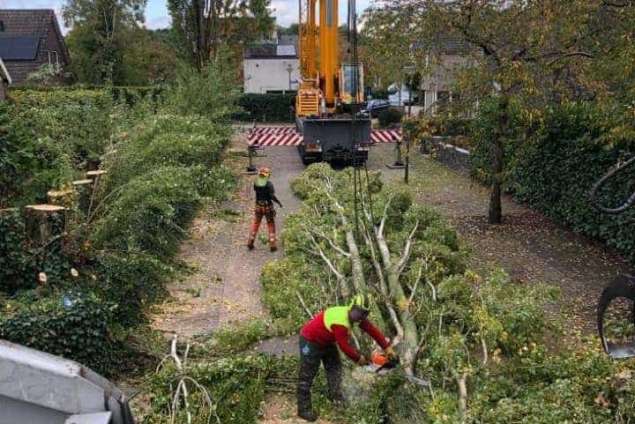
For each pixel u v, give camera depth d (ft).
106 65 139.54
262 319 27.94
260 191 39.78
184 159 41.52
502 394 19.38
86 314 22.67
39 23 146.61
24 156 31.42
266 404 21.70
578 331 26.68
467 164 66.54
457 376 19.67
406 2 41.16
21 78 136.87
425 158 79.66
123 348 24.59
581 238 42.39
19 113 34.78
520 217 48.49
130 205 28.43
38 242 27.48
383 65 43.86
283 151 88.22
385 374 21.04
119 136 34.86
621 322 22.27
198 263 37.81
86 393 14.05
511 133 45.34
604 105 33.45
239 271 36.63
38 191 30.60
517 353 22.11
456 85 40.60
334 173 55.21
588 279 34.50
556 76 40.27
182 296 32.32
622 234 37.42
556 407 17.47
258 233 44.65
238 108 79.25
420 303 25.35
